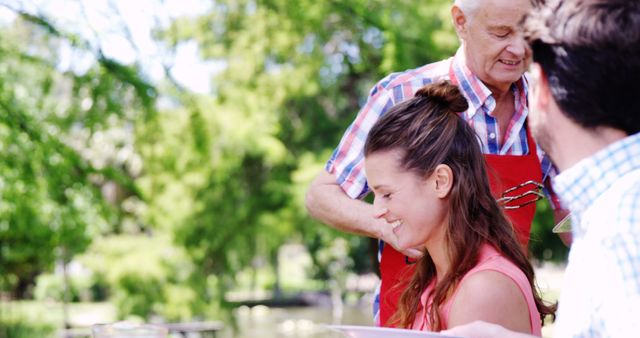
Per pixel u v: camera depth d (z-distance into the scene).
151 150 9.90
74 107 8.46
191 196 12.78
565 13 1.19
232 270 14.34
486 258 1.76
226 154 11.66
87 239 11.47
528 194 2.29
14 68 8.42
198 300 13.39
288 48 11.40
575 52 1.18
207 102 9.69
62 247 12.96
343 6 9.59
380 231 2.29
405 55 8.98
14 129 8.44
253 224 14.23
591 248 1.19
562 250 11.45
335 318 21.17
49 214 9.70
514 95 2.46
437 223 1.80
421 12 9.39
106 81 8.19
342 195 2.43
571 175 1.21
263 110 12.17
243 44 11.22
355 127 2.45
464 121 1.84
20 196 9.09
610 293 1.15
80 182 9.05
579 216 1.23
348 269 22.92
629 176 1.18
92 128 8.45
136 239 13.16
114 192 12.55
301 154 15.69
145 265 12.92
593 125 1.18
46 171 8.77
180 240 13.18
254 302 24.02
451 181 1.78
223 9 11.75
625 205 1.16
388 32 9.12
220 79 11.74
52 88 8.27
